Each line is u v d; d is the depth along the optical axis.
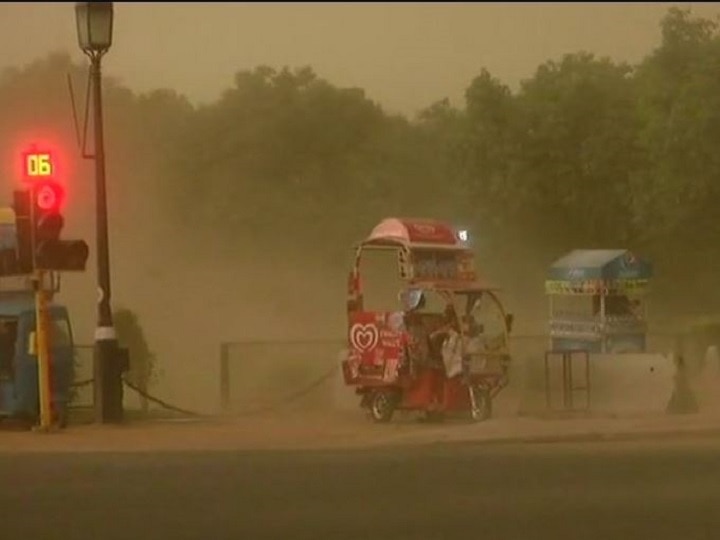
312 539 46.97
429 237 96.06
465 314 94.38
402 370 89.38
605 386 91.31
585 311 112.44
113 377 87.00
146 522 49.78
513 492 56.41
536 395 95.00
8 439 77.62
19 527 48.88
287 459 67.62
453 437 76.12
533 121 187.75
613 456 67.75
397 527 49.09
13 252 86.81
